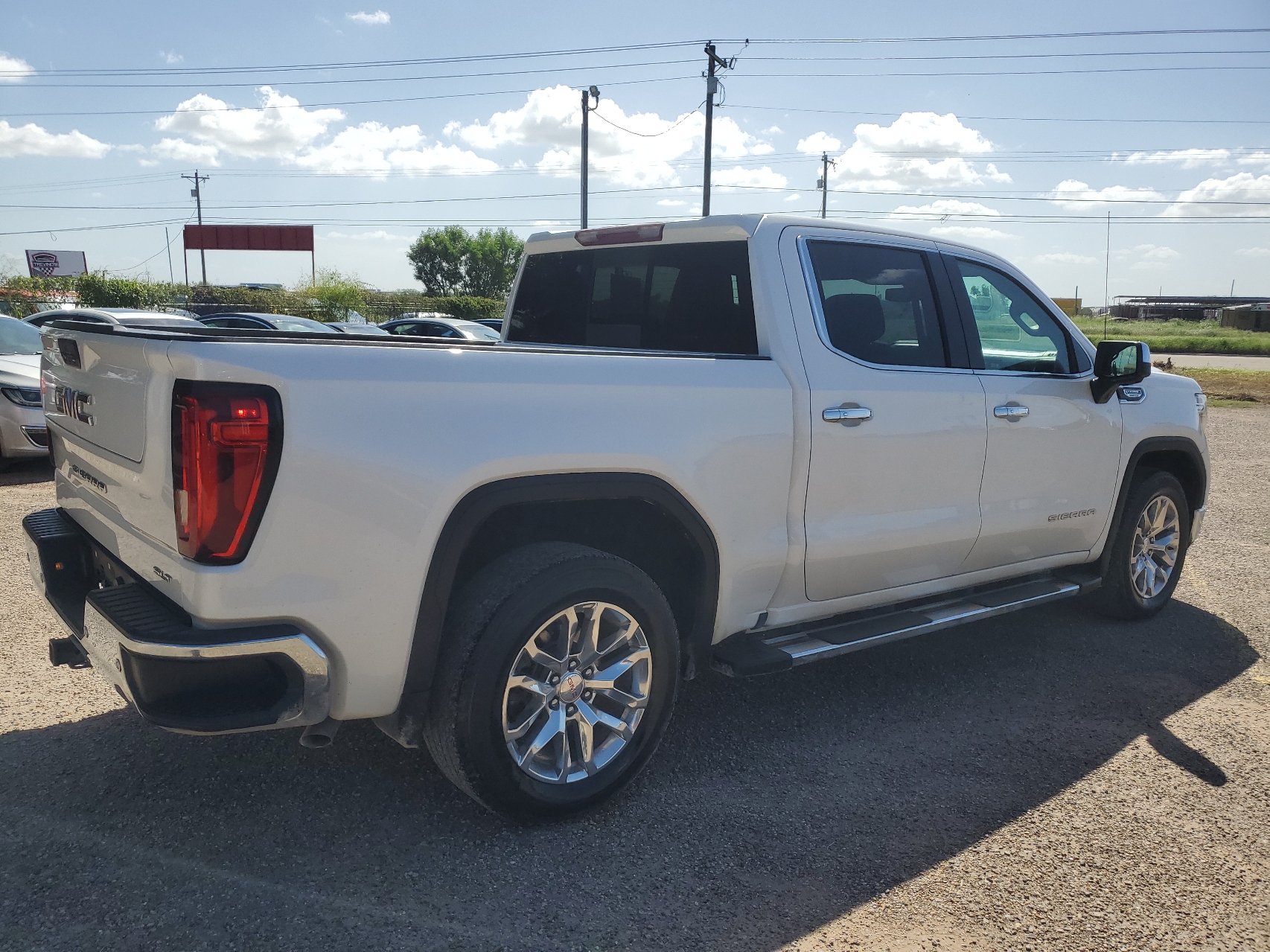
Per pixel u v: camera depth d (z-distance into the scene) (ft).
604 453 8.82
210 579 7.08
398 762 10.36
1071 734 11.78
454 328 46.68
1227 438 44.11
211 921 7.52
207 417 6.98
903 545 11.74
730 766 10.66
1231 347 153.99
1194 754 11.27
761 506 10.27
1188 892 8.44
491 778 8.54
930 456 11.85
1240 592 18.53
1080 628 16.06
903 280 12.15
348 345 7.64
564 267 13.58
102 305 112.98
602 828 9.22
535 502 9.60
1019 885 8.47
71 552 9.80
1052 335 14.16
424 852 8.66
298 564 7.36
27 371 26.55
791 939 7.62
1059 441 13.70
